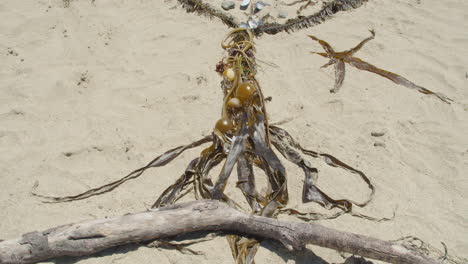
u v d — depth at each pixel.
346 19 4.42
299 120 3.67
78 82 3.82
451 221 3.20
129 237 2.96
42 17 4.26
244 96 3.40
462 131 3.64
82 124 3.59
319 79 3.92
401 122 3.68
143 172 3.36
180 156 3.44
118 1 4.45
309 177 3.32
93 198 3.25
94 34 4.16
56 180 3.31
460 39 4.27
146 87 3.80
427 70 4.02
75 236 2.91
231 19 4.26
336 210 3.23
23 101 3.71
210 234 3.09
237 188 3.32
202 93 3.78
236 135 3.31
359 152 3.51
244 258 3.01
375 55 4.12
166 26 4.25
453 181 3.37
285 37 4.22
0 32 4.15
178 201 3.24
